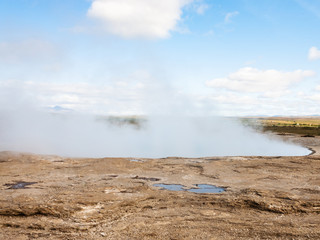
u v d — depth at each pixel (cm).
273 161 1662
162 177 1255
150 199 916
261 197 917
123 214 786
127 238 638
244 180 1191
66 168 1445
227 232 663
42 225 710
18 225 711
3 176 1252
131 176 1274
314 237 632
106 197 925
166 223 722
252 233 657
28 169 1415
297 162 1623
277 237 634
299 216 772
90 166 1494
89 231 680
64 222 730
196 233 659
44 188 1038
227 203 873
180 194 970
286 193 962
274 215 781
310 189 1026
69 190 1008
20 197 911
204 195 955
